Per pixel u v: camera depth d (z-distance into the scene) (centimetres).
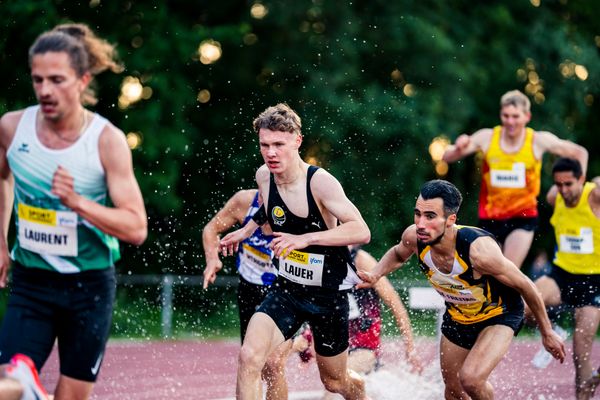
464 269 1553
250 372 1516
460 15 5009
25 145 1210
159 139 4400
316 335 1653
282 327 1580
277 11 4800
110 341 3591
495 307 1606
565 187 2375
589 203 2372
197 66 4903
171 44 4456
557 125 5159
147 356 3116
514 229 2622
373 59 4822
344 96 4700
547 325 1627
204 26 4897
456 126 4812
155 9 4481
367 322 2041
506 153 2606
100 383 2462
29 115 1224
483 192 2670
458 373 1673
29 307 1250
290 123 1540
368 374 2116
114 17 4466
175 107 4484
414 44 4772
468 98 4925
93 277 1255
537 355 2214
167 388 2411
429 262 1588
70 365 1257
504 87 5153
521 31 5125
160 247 4716
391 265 1692
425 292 2491
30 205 1230
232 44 4809
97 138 1202
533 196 2617
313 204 1566
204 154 4906
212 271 1797
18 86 4238
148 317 4225
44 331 1250
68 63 1167
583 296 2394
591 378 2109
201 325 4225
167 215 4741
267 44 4944
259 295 1805
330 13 4769
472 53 4962
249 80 5012
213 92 5009
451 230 1552
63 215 1227
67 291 1250
